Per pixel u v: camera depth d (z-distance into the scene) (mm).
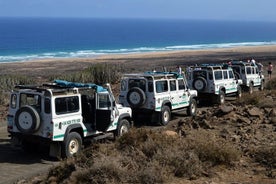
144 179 8430
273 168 9406
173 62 56625
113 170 8656
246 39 182125
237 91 25203
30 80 27344
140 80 17188
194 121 14773
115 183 8273
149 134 11172
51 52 93312
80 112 12477
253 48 101000
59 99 11820
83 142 13125
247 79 27156
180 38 180250
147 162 9148
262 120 14836
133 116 17469
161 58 66250
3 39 148750
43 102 11695
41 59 69062
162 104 17484
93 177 8547
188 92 19469
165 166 9078
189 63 54250
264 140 11930
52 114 11609
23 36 171875
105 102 13516
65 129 11992
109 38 168875
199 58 64938
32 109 11617
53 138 11641
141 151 9875
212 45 129375
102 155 9547
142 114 17250
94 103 13117
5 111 20203
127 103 17203
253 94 20625
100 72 30562
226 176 8969
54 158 12211
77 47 114250
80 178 8766
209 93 22859
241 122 14547
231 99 25875
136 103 16969
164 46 122312
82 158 9914
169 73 18688
